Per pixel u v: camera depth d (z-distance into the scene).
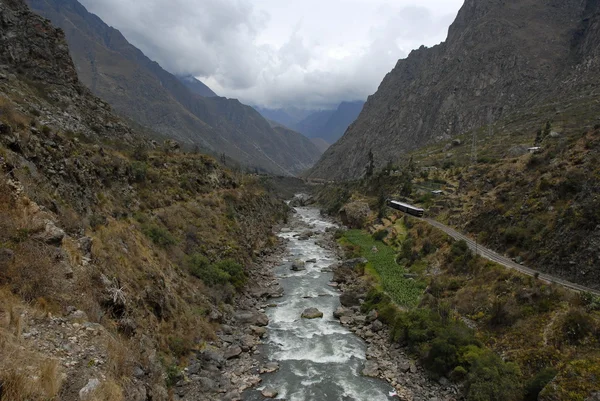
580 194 49.69
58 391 12.81
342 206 143.25
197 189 72.69
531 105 188.50
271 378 36.31
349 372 37.91
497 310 41.09
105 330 18.58
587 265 42.56
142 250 37.59
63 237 22.58
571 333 33.75
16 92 50.00
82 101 68.19
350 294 59.16
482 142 154.00
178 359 32.59
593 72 167.25
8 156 25.39
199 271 48.97
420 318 43.41
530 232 53.94
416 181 124.69
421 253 71.00
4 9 62.44
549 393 28.52
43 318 16.77
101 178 44.91
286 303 56.56
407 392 34.62
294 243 100.56
